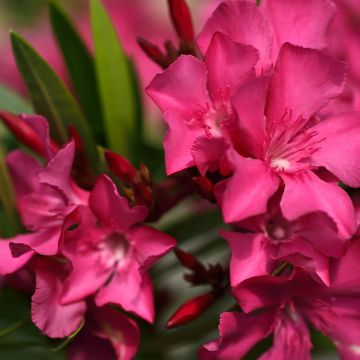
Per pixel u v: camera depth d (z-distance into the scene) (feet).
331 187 1.68
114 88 1.86
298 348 1.75
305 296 1.73
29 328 1.84
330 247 1.66
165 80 1.69
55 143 1.81
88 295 1.73
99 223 1.74
